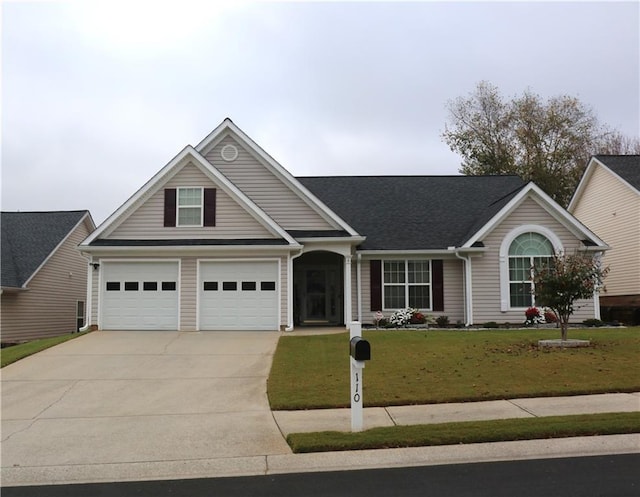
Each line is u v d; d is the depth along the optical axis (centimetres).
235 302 1883
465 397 977
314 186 2500
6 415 936
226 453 733
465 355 1317
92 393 1073
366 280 2123
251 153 2102
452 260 2117
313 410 940
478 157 4306
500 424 798
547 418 830
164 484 633
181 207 1942
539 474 630
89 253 1891
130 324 1877
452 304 2100
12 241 2689
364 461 692
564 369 1159
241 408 962
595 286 1552
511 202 2002
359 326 819
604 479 608
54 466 697
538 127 4216
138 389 1100
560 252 1709
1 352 1496
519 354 1320
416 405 952
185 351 1467
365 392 1023
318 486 611
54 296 2734
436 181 2555
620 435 764
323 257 2270
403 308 2111
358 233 2177
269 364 1309
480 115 4362
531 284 2017
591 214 2942
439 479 623
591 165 2869
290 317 1877
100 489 620
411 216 2292
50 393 1077
